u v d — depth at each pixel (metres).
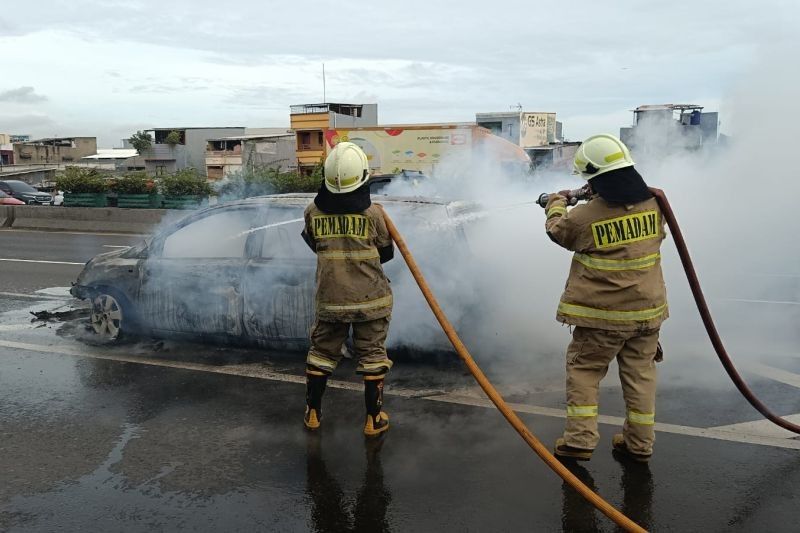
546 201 3.58
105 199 19.91
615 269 3.21
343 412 4.29
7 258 11.74
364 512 3.09
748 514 3.02
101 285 5.87
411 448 3.75
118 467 3.56
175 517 3.07
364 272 3.72
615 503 3.12
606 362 3.40
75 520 3.04
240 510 3.12
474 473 3.45
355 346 3.93
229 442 3.87
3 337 6.18
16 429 4.08
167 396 4.62
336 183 3.66
